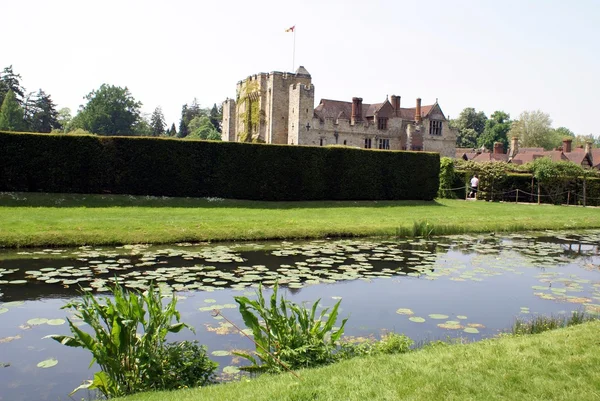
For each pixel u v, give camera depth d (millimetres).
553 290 11227
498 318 9172
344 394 5086
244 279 11297
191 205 22797
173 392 5418
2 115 74750
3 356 7070
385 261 13953
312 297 10148
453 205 29297
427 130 58219
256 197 25984
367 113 57500
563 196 35438
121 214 18922
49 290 10055
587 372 5656
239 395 5113
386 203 28094
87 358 7148
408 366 5879
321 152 27406
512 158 67125
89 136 23062
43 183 22375
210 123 106688
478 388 5242
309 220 19625
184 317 8672
